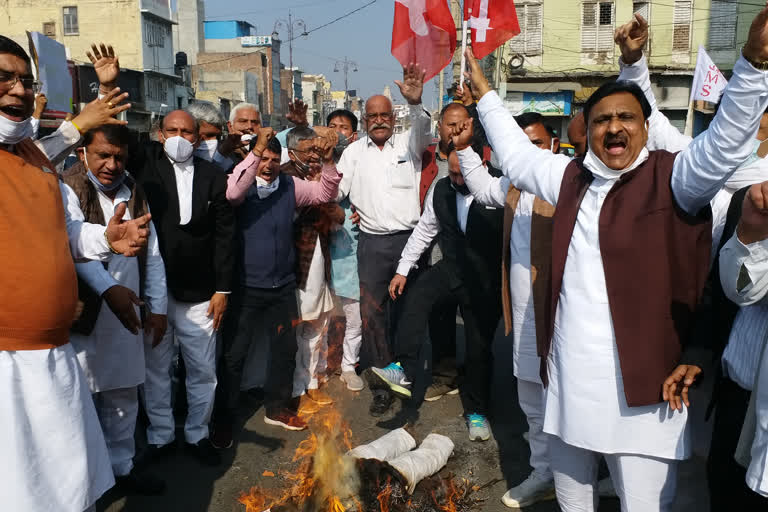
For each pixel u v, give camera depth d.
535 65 24.14
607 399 2.28
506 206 3.39
